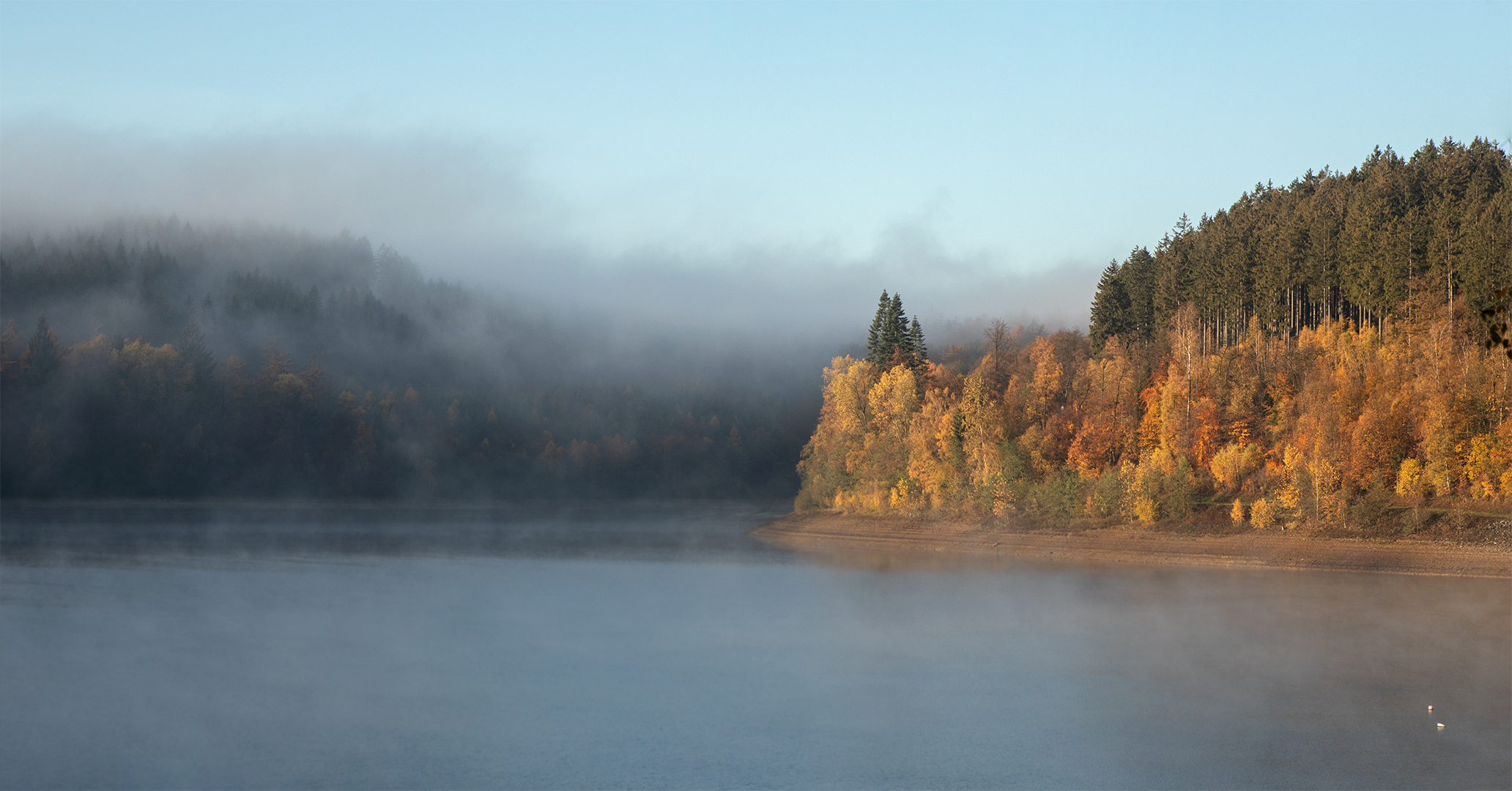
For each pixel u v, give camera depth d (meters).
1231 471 116.69
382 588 90.50
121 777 39.03
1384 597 79.00
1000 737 44.22
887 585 92.44
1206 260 165.00
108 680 53.69
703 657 60.38
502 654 61.09
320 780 38.81
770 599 84.00
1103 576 96.44
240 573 99.62
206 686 52.78
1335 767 39.69
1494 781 38.16
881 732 45.19
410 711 48.28
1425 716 46.81
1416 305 121.06
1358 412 110.25
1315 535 101.56
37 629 67.00
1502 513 94.56
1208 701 49.62
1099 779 38.78
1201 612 73.88
